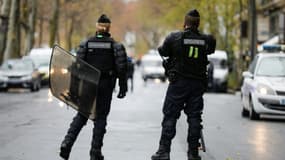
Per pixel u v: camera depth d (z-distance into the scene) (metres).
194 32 22.88
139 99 67.00
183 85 22.58
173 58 22.84
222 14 109.31
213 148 29.27
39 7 145.75
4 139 31.39
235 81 99.06
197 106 22.75
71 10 164.50
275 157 26.83
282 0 106.69
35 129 35.84
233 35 109.06
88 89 22.72
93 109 22.73
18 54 112.94
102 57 23.17
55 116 44.34
